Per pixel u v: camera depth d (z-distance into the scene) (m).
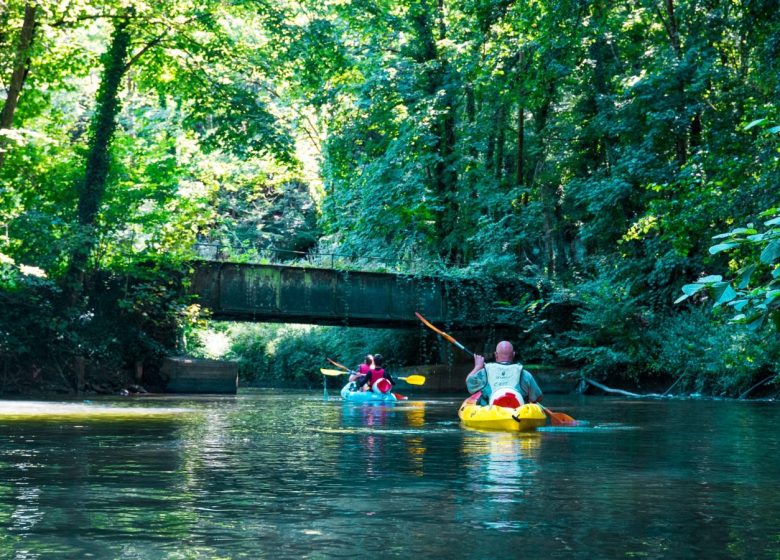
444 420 10.91
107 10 25.81
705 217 17.86
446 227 34.97
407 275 30.58
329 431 8.75
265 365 39.47
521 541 3.06
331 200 37.59
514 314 31.52
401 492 4.26
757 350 21.69
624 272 28.39
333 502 3.94
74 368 24.16
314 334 38.38
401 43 35.28
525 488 4.43
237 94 28.75
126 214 26.64
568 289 32.31
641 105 27.16
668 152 28.86
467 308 31.23
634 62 32.66
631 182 28.44
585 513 3.65
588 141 34.41
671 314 28.66
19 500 3.94
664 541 3.07
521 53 27.03
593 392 29.56
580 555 2.83
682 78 26.09
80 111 36.72
